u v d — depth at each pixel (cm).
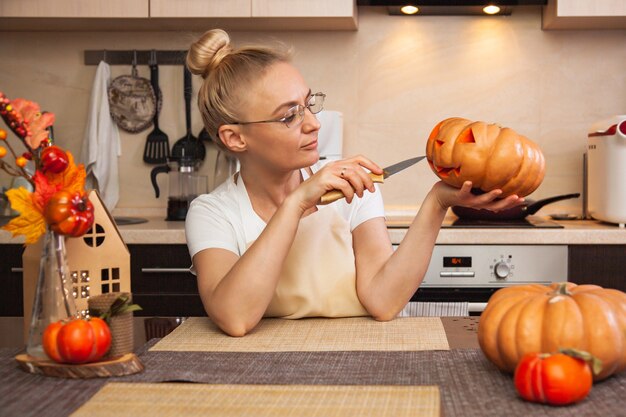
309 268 153
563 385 93
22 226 114
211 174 311
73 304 117
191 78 307
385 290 147
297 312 152
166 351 125
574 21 281
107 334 111
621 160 254
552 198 264
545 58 299
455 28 301
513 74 300
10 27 303
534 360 96
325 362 117
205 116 157
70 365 110
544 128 300
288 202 142
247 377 109
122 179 313
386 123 305
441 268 253
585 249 250
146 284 259
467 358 117
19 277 261
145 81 309
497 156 120
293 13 273
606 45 297
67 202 112
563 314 102
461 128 125
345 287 152
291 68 151
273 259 139
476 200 127
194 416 92
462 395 100
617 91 297
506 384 104
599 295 108
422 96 303
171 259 258
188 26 298
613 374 108
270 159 152
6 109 112
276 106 147
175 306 258
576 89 298
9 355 123
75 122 313
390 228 257
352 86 305
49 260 115
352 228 162
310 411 92
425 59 302
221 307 137
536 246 251
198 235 157
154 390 102
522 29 299
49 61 312
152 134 311
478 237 251
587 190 287
